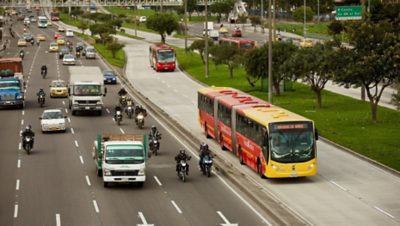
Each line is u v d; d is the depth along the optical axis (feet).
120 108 252.01
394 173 165.68
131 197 144.56
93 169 173.06
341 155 187.73
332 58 238.89
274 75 302.04
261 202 137.59
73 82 268.82
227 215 129.80
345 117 244.01
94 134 225.15
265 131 158.51
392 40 233.14
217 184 157.58
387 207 135.74
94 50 528.63
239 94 208.74
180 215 129.80
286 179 160.97
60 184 156.87
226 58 381.40
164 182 159.33
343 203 139.03
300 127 157.69
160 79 394.93
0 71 313.94
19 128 238.27
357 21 240.73
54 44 569.64
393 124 229.25
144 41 655.76
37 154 193.26
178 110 278.67
